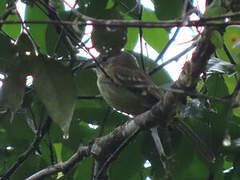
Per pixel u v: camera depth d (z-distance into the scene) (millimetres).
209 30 6922
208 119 8781
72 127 9805
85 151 9031
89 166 9758
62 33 8281
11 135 9898
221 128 8703
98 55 9336
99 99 10000
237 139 9086
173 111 7852
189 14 6332
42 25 9805
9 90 7316
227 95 9125
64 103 7098
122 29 8250
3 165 10477
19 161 9586
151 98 9578
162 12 8906
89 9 9008
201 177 9125
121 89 9586
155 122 8117
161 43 10422
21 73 7328
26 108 9453
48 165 9883
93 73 9859
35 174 9344
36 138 9484
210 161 8789
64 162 9414
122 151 9227
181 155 8938
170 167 8953
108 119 9719
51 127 9867
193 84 7379
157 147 8359
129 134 8523
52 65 7234
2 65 7504
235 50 8766
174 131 9023
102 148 8820
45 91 7137
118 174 9227
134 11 9414
